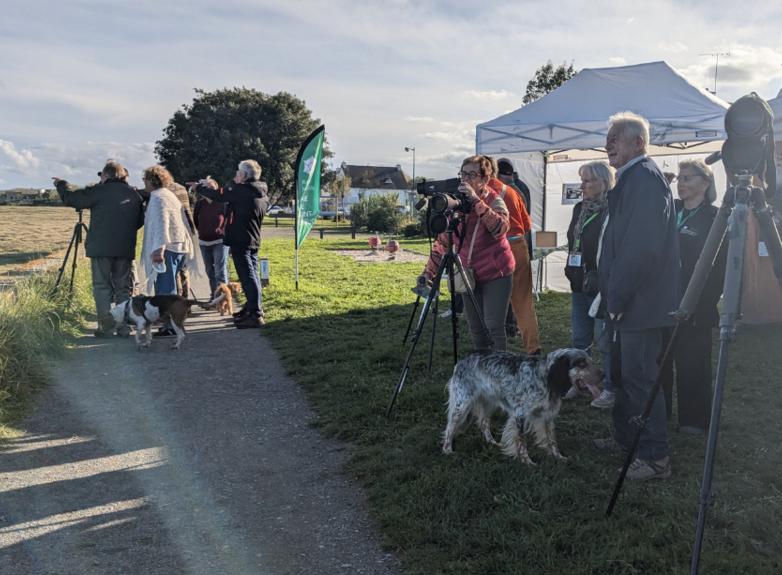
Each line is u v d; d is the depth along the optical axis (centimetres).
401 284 1184
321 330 742
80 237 827
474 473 336
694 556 224
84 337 713
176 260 716
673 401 479
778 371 534
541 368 346
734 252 227
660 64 853
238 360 620
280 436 422
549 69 2533
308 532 296
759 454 363
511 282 462
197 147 5719
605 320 358
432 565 261
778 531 275
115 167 703
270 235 3020
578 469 347
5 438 406
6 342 528
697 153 954
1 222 3092
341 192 6294
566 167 1037
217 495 336
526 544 267
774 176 244
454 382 388
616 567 252
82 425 438
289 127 5959
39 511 313
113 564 267
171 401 493
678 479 333
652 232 303
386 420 434
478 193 451
